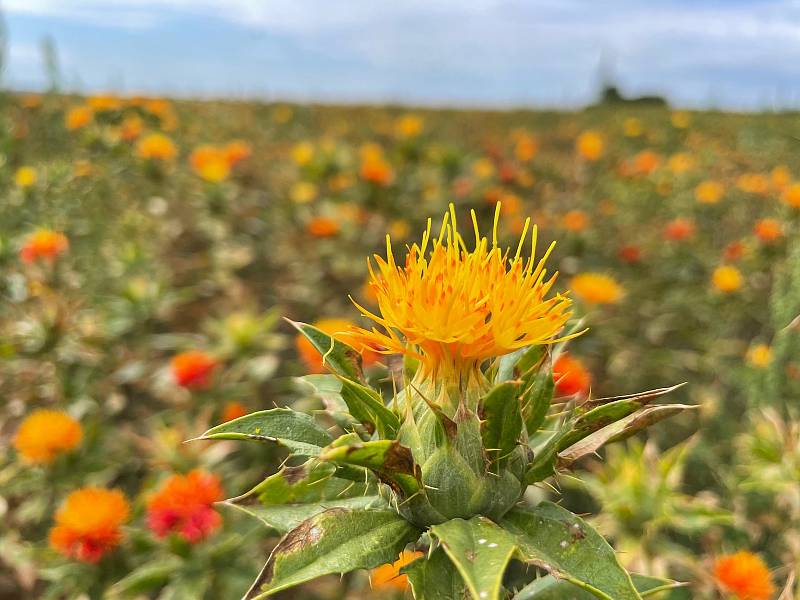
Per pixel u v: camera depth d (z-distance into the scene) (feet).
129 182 26.17
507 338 4.00
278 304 21.01
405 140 30.83
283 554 3.64
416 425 4.24
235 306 20.53
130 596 9.03
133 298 16.90
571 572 3.55
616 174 31.83
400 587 7.54
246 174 29.58
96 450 12.07
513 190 29.09
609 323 17.78
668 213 29.53
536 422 4.31
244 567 9.39
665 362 18.29
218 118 51.90
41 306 16.16
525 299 4.04
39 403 15.35
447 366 4.26
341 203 25.20
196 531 8.74
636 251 21.83
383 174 24.36
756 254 20.99
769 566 10.87
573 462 4.12
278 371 16.84
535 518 3.93
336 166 27.40
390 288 4.16
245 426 4.15
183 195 25.59
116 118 28.81
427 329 4.00
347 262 21.29
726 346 19.06
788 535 10.58
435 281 4.02
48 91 31.94
